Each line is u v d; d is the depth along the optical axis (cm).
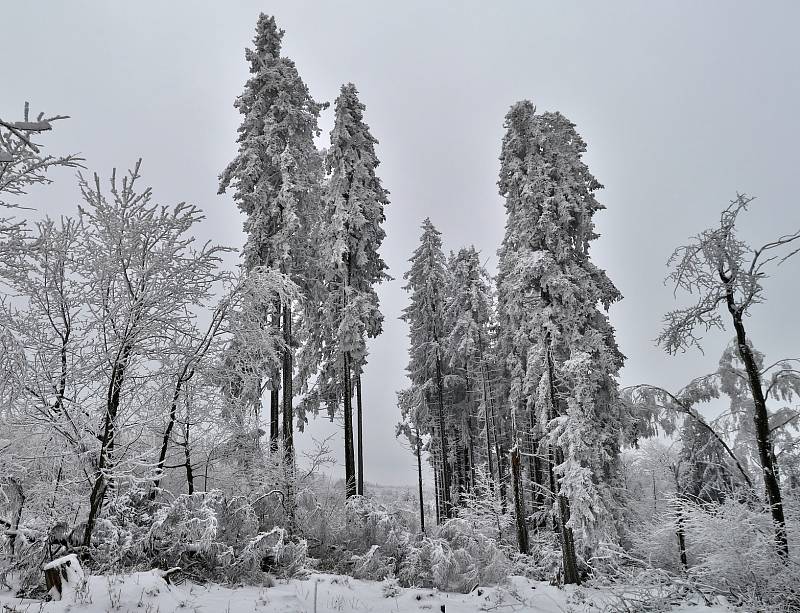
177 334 875
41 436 770
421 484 2731
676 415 1375
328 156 2155
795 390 1152
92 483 779
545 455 1647
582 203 1756
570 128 1917
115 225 794
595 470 1508
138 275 835
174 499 995
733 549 911
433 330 2855
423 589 1010
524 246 1761
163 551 834
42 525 775
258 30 1936
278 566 1009
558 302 1661
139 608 630
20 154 468
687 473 1459
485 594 1052
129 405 817
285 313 1614
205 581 853
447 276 3042
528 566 1530
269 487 1180
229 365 1009
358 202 2070
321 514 1396
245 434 1130
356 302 1956
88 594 630
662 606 886
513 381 2025
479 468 2177
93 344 779
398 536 1302
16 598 651
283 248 1672
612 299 1802
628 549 1484
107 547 783
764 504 963
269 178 1809
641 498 1948
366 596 919
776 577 866
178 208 834
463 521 1295
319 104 1925
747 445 1248
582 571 1380
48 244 617
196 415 976
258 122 1839
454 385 2762
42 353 754
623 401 1623
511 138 1855
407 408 2942
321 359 2094
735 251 946
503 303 2152
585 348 1609
